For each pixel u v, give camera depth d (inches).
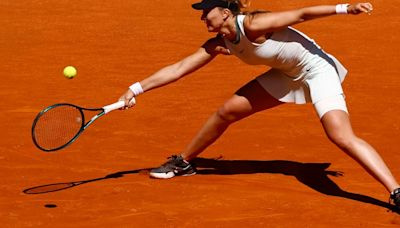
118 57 1446.9
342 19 1775.3
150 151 848.3
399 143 876.6
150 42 1589.6
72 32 1701.5
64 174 759.7
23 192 699.4
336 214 639.8
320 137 904.3
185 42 1585.9
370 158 641.0
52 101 1100.5
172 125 965.2
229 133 920.9
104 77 1274.6
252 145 873.5
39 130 837.8
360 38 1583.4
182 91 1158.3
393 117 999.6
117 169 777.6
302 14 637.3
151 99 1101.7
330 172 767.7
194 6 665.6
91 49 1523.1
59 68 1347.2
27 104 1080.2
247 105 721.0
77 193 695.1
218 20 663.1
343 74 697.0
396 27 1683.1
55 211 645.9
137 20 1836.9
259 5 2010.3
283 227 609.6
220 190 703.7
